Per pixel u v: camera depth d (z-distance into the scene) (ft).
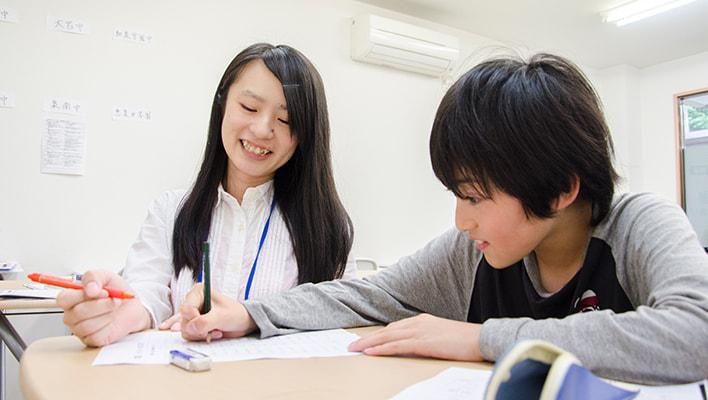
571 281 2.52
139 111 7.91
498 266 2.35
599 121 2.23
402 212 10.60
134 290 3.13
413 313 2.97
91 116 7.57
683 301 1.77
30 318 7.09
